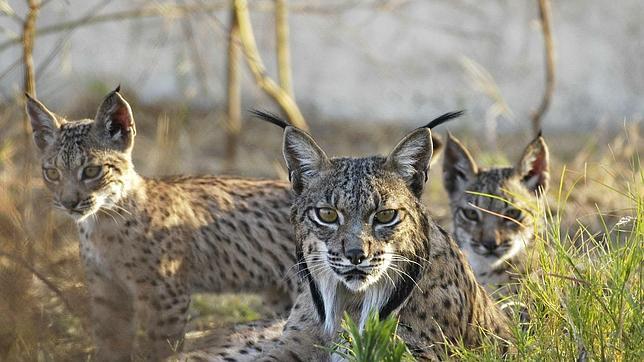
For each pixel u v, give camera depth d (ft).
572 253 32.96
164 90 66.39
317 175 30.91
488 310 33.45
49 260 34.73
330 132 68.18
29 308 30.63
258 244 41.91
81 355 33.27
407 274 30.50
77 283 34.60
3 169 44.75
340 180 30.32
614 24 80.18
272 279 42.11
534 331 30.55
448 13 78.84
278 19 59.21
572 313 28.55
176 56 62.80
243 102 69.72
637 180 46.09
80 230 39.24
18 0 56.95
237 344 34.04
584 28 80.12
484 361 28.53
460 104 69.56
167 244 39.75
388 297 30.66
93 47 67.41
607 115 69.56
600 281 29.78
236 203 42.11
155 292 39.32
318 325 31.73
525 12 78.95
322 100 73.67
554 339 28.81
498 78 74.74
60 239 40.04
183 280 40.16
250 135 65.51
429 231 31.30
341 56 76.69
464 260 32.76
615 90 73.82
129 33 65.82
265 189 43.04
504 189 40.63
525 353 29.07
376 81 75.61
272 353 31.40
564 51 78.28
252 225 41.96
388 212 30.04
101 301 39.22
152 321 39.09
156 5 54.24
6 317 30.04
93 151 38.83
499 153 57.06
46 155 39.24
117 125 39.63
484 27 78.64
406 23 77.36
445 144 45.14
